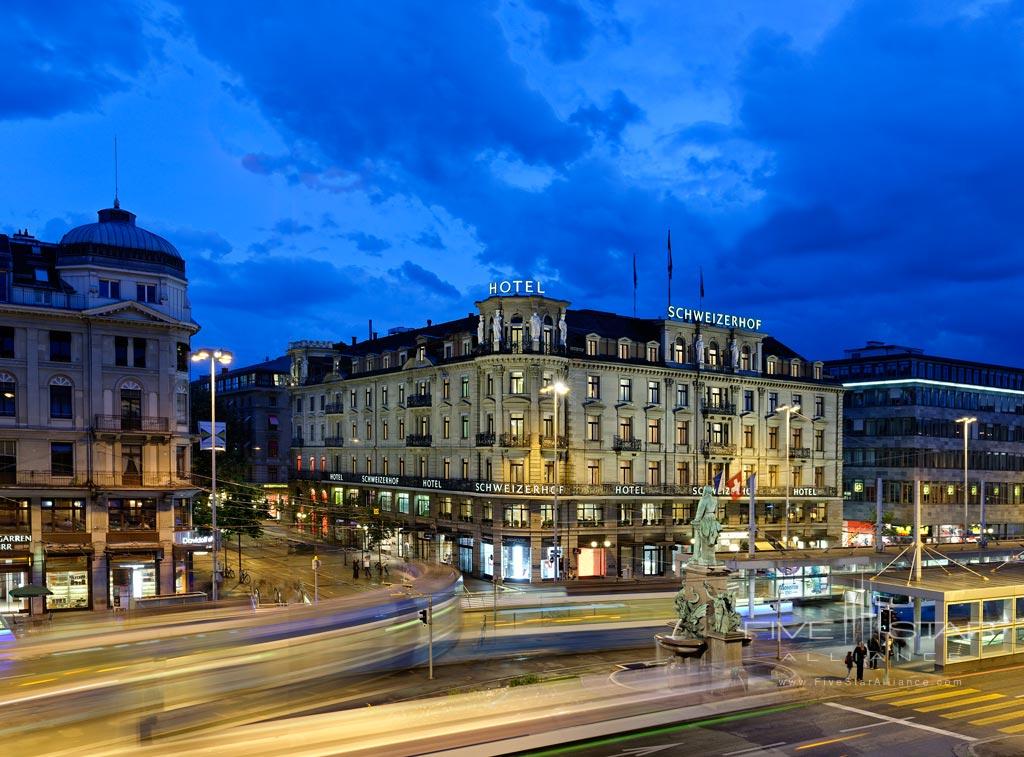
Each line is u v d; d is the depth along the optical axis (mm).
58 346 53125
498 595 50594
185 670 25578
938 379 91938
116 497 53906
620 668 33781
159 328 56156
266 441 113938
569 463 67812
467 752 21672
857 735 25688
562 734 23938
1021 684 32750
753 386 79125
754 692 30375
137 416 55125
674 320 74812
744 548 74125
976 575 39344
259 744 20953
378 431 86812
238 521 71125
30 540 51188
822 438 83688
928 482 90000
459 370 73375
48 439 52281
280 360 127250
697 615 33531
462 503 72750
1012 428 99250
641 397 72500
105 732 20172
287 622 31797
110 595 53156
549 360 67062
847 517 94750
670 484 72812
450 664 35844
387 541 80875
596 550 68250
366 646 32000
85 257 54500
